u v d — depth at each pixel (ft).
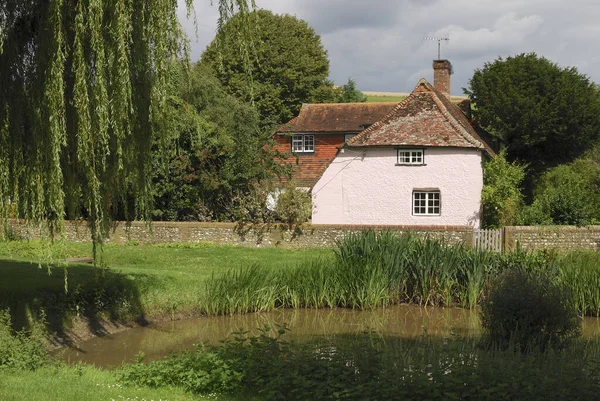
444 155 106.63
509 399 26.04
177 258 82.99
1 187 36.68
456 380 26.68
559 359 33.68
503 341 42.14
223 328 53.57
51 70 34.32
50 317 46.37
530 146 145.07
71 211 40.22
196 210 104.58
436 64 137.69
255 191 100.83
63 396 27.14
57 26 34.40
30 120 37.06
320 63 183.42
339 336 49.39
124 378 32.01
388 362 30.81
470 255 64.85
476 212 105.19
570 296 43.55
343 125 137.18
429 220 107.24
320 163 135.13
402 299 67.00
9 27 36.42
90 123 35.19
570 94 140.05
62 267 61.16
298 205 99.19
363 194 110.01
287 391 28.86
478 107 147.54
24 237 80.69
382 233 69.67
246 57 38.01
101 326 50.16
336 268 64.75
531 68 143.95
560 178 140.05
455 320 57.88
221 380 29.81
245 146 101.40
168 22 37.50
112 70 35.91
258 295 61.26
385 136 109.09
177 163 101.96
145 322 54.34
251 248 95.86
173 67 38.24
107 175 40.86
